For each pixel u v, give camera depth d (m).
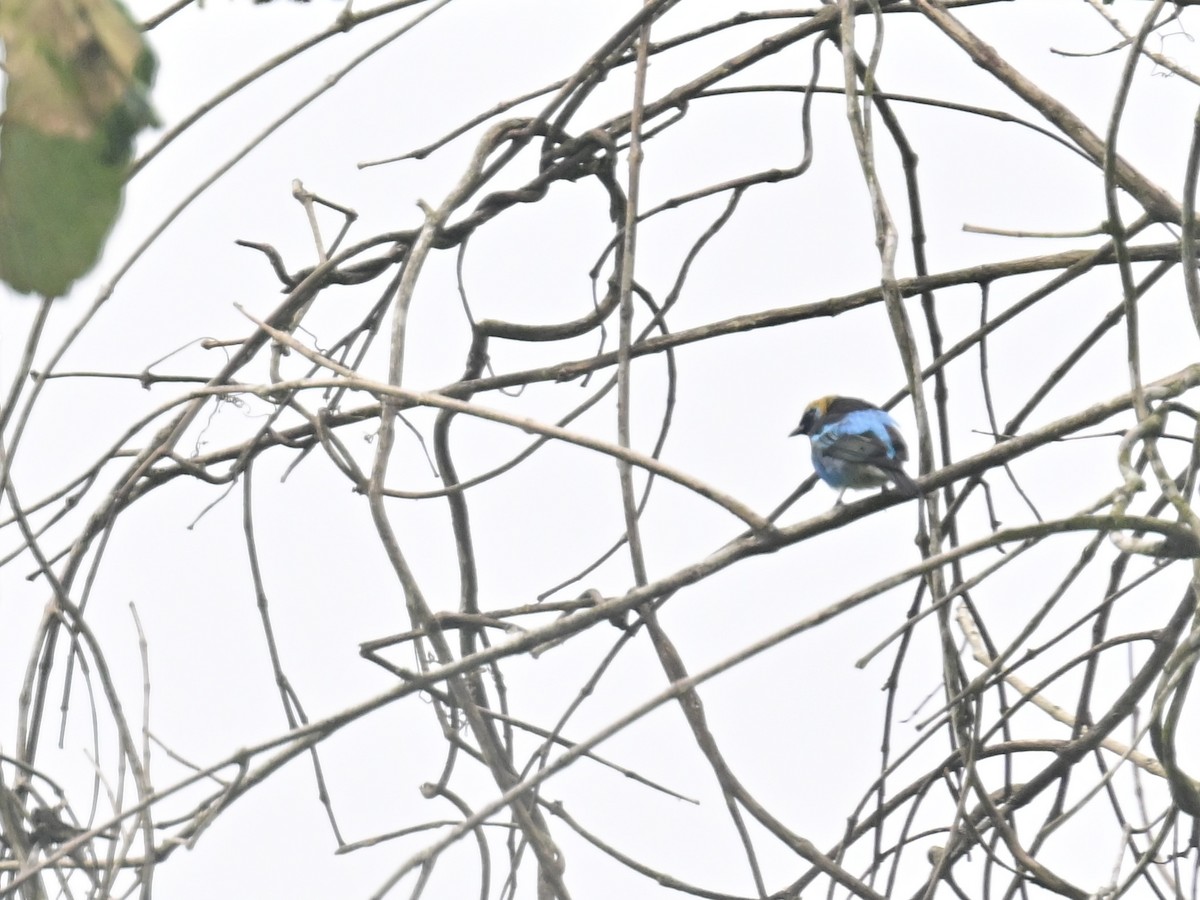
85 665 15.58
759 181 18.98
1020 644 14.04
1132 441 13.55
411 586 14.81
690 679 11.18
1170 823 12.88
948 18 17.59
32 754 15.80
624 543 18.34
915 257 19.50
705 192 18.98
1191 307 14.38
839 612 11.49
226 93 14.18
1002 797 17.27
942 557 11.87
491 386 18.73
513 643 12.48
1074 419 14.70
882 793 14.85
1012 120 18.97
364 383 13.80
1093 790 12.48
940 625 14.50
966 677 16.25
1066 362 17.44
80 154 6.81
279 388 14.19
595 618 12.90
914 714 14.40
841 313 18.56
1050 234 14.48
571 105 18.80
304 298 18.28
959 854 15.89
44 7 6.68
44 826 14.19
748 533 13.81
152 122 6.88
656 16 17.12
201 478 18.02
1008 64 17.17
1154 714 12.46
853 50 15.30
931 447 14.69
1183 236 14.34
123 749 13.73
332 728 11.91
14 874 13.93
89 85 6.75
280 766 12.05
